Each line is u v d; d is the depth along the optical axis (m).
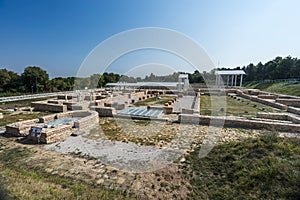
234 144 6.00
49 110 13.28
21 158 5.46
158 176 4.50
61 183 4.05
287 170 3.71
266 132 6.43
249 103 17.77
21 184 3.52
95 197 3.47
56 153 5.88
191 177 4.42
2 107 14.72
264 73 48.06
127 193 3.80
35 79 33.28
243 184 3.78
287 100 16.91
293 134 7.60
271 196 3.29
